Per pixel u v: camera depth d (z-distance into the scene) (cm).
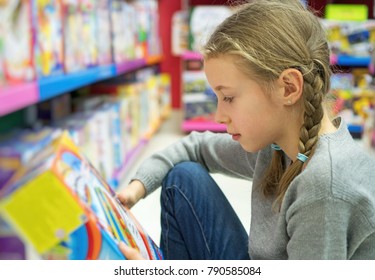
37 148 122
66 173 88
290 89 105
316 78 106
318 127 104
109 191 119
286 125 110
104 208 97
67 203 81
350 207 96
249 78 105
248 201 267
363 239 99
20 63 123
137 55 362
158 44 523
